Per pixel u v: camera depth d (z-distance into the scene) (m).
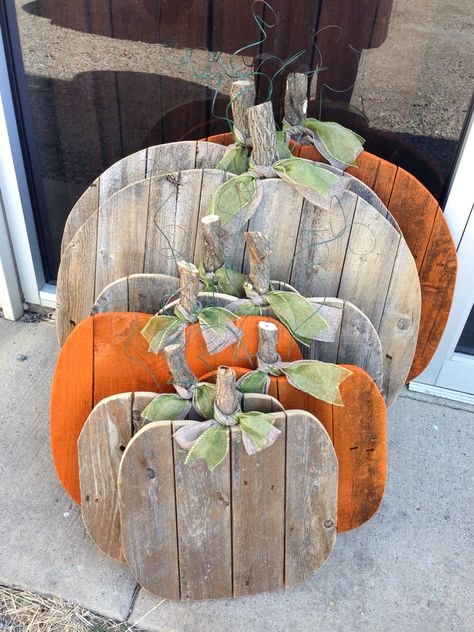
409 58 1.56
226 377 1.19
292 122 1.49
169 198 1.49
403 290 1.53
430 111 1.62
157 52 1.71
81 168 2.01
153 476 1.30
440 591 1.51
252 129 1.36
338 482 1.47
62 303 1.67
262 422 1.23
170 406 1.29
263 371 1.34
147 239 1.55
